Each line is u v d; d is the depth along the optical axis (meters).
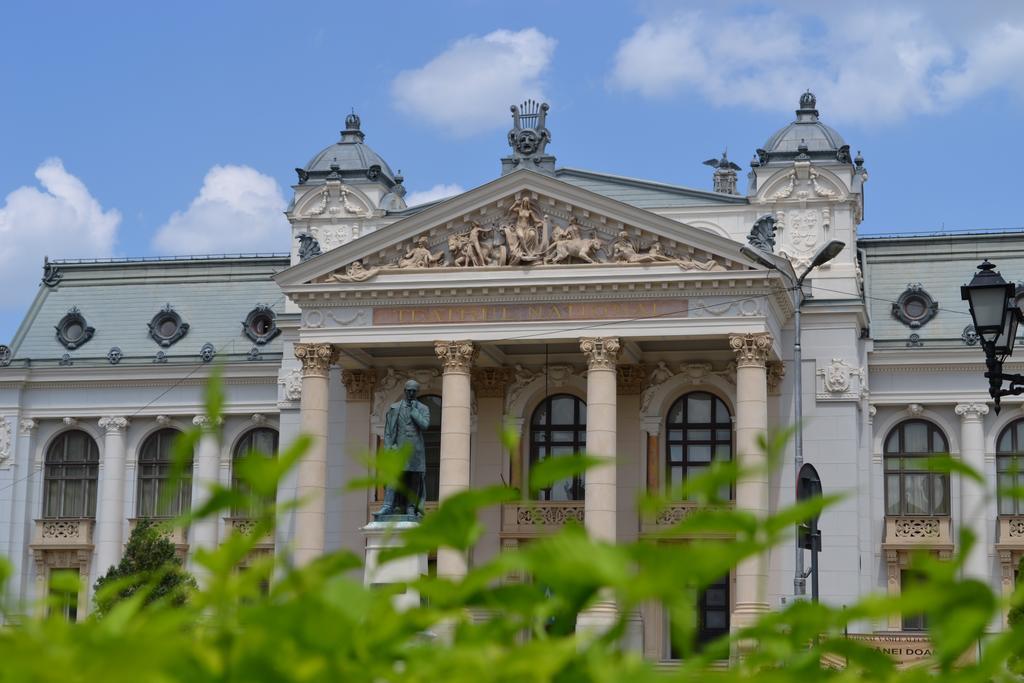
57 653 3.03
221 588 3.71
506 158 69.81
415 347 61.41
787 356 62.75
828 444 61.91
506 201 60.00
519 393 64.50
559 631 3.73
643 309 58.22
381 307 60.22
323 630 3.32
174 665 3.20
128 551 55.50
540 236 59.44
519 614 3.84
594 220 59.19
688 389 63.78
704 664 3.57
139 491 72.38
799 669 3.92
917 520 64.12
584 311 58.69
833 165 64.19
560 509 62.22
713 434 63.59
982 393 65.12
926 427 66.00
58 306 76.69
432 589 3.86
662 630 59.75
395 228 60.31
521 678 3.39
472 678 3.39
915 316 67.75
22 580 71.75
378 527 41.22
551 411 65.06
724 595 60.84
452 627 4.04
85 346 74.69
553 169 69.12
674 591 3.40
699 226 65.38
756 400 57.00
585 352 58.31
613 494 55.94
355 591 3.60
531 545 3.60
